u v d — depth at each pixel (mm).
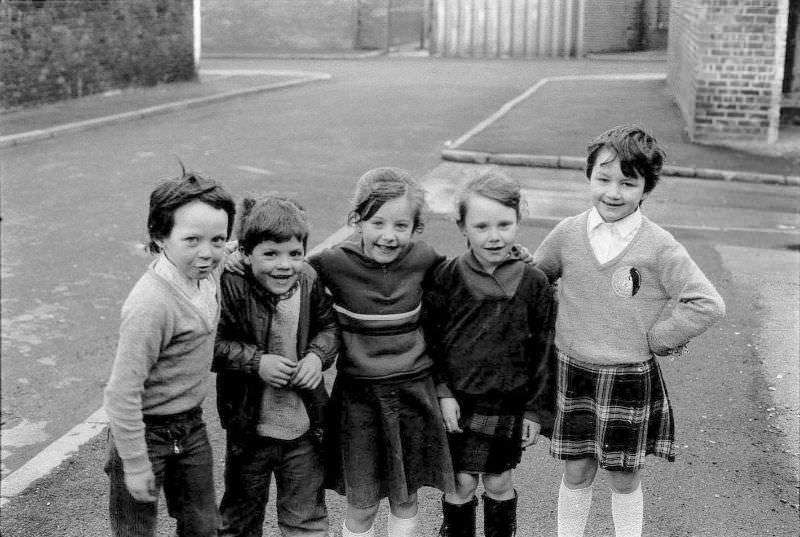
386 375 3117
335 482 3248
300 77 24047
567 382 3328
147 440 2893
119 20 19562
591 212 3307
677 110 17109
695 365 5691
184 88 20984
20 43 16750
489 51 31547
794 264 8031
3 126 14836
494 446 3232
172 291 2809
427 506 4051
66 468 4391
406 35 35469
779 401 5180
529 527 3893
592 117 16281
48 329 6270
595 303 3246
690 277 3139
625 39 29578
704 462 4473
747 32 13492
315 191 10742
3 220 9117
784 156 12930
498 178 3082
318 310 3119
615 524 3432
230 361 3021
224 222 2830
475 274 3146
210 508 3039
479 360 3174
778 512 4023
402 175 3049
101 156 12859
